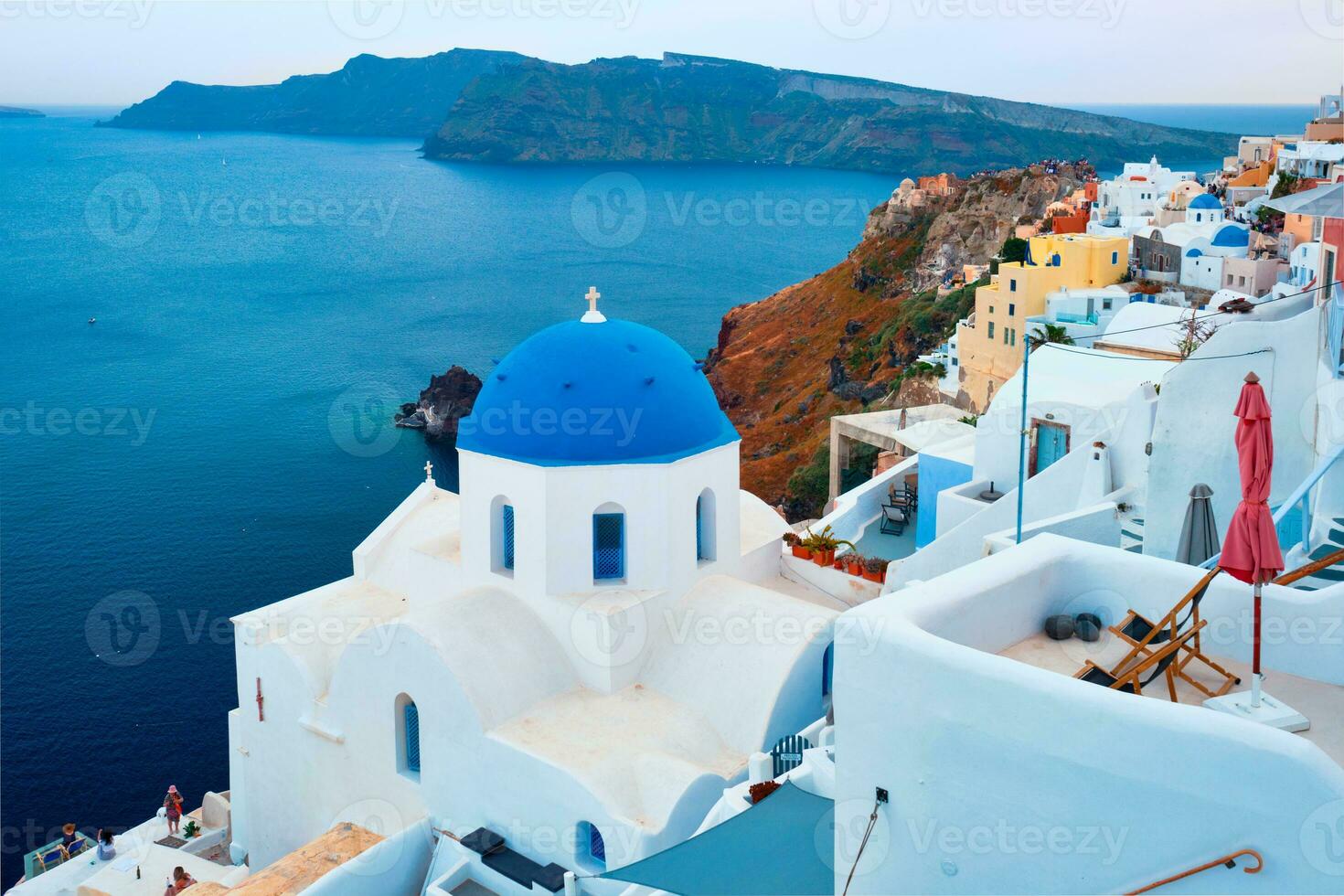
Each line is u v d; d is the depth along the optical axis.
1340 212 16.78
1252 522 10.62
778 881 13.77
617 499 21.66
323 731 23.41
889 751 10.45
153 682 62.84
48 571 79.88
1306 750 8.34
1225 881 8.63
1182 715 8.80
